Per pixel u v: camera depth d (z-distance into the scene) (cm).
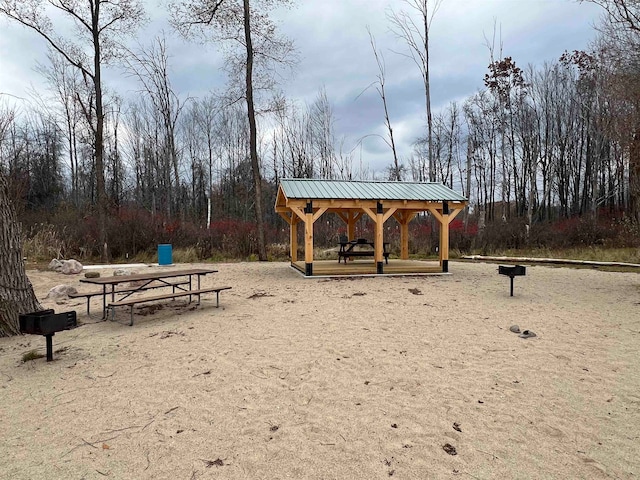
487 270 1416
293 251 1527
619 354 502
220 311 751
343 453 286
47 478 257
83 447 294
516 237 2202
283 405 362
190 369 452
